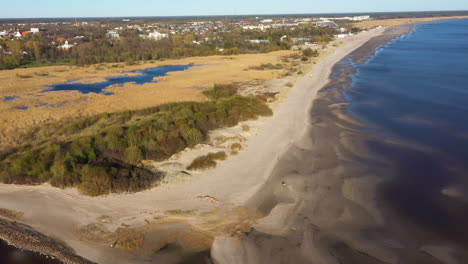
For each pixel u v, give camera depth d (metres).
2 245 19.31
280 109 45.91
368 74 67.56
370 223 20.75
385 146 31.95
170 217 21.69
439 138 33.47
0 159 31.50
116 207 22.91
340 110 43.88
